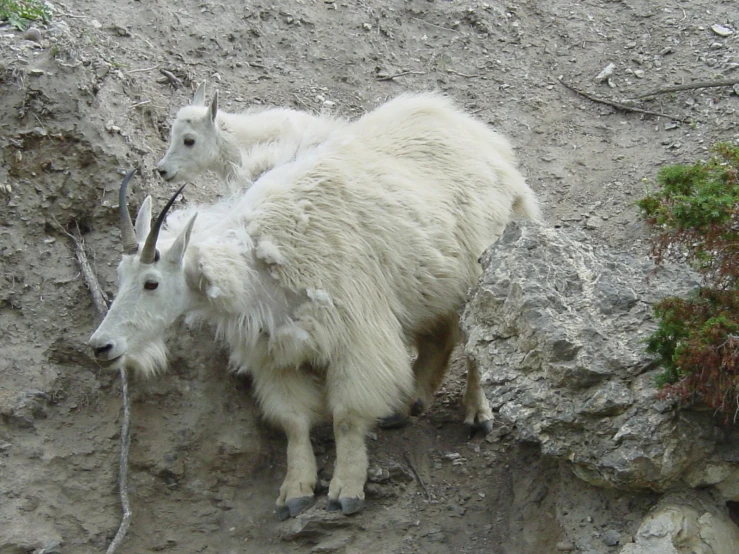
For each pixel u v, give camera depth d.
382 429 5.57
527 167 6.65
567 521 5.08
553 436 5.03
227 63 6.93
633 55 7.18
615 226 6.30
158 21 6.96
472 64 7.19
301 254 5.26
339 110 6.82
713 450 4.93
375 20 7.29
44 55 5.86
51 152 5.72
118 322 5.12
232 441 5.46
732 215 4.84
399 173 5.50
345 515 5.27
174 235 5.31
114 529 5.33
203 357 5.55
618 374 4.97
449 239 5.49
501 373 5.13
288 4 7.24
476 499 5.36
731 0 7.46
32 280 5.59
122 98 6.25
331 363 5.31
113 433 5.43
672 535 4.87
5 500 5.28
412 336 5.56
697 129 6.69
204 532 5.37
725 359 4.76
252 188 5.39
